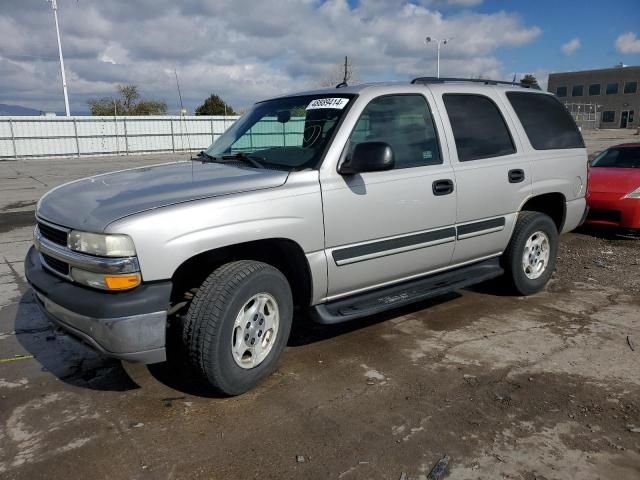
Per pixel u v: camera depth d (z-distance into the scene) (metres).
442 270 4.54
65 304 3.03
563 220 5.49
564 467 2.72
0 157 33.38
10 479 2.65
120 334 2.89
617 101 79.12
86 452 2.87
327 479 2.64
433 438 2.96
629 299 5.28
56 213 3.32
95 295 2.96
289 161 3.74
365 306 3.92
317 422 3.12
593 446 2.89
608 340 4.27
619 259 6.86
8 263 6.90
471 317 4.79
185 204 3.07
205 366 3.17
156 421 3.15
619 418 3.15
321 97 4.12
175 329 3.42
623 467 2.72
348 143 3.73
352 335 4.40
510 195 4.80
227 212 3.16
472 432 3.02
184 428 3.07
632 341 4.25
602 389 3.49
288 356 4.01
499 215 4.78
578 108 72.06
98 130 35.88
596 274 6.17
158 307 2.96
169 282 3.01
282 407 3.29
